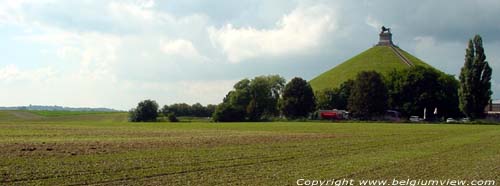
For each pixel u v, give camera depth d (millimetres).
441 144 44719
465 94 132750
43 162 27062
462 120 132875
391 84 163000
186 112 190875
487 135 62125
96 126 95688
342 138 53625
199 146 40156
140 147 38531
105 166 25547
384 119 146875
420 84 157500
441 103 155875
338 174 23297
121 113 199875
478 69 131625
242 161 28578
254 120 148375
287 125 104125
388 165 27016
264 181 21188
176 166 25938
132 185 20062
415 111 156875
